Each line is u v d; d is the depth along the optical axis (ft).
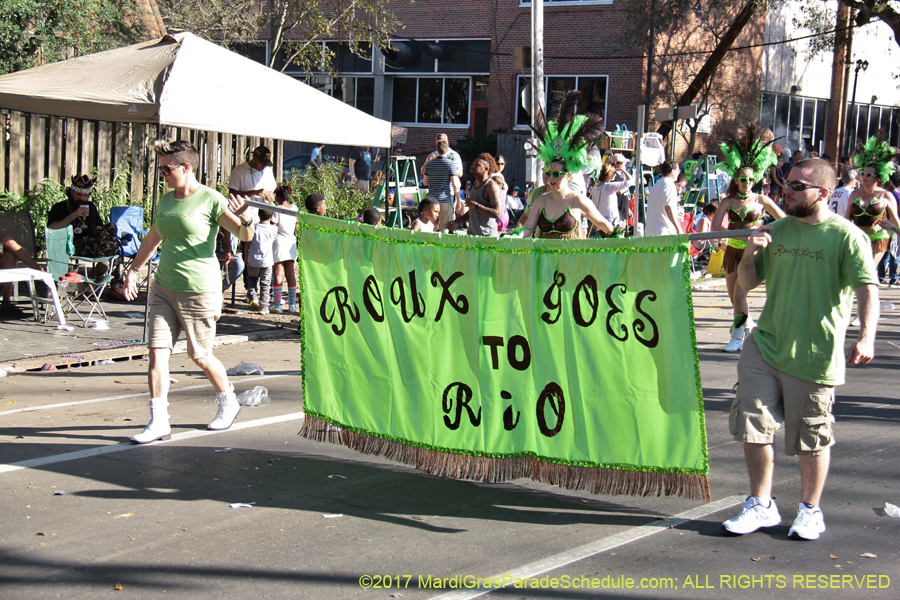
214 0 73.77
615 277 14.80
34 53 49.21
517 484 17.16
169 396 23.71
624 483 14.96
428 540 14.14
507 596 12.17
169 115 27.84
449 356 16.43
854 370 28.84
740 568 13.16
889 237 34.40
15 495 15.83
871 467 18.35
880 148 33.68
